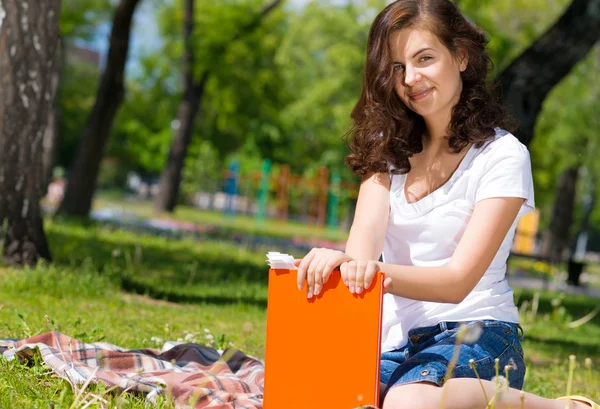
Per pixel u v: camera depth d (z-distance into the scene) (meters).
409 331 3.22
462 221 3.22
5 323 5.03
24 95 7.68
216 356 4.34
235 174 37.78
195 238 18.09
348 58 32.22
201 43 26.19
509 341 3.13
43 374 3.56
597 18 10.13
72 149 47.81
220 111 32.19
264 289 9.22
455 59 3.24
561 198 27.77
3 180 7.67
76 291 6.89
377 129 3.38
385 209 3.40
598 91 26.14
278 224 37.66
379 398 3.03
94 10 33.31
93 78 45.22
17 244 7.71
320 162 42.28
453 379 2.90
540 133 28.59
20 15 7.61
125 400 3.16
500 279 3.26
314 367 2.96
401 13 3.21
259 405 3.35
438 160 3.33
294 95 37.00
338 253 2.94
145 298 7.52
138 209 32.34
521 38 24.66
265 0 29.73
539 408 2.98
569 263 21.34
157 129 43.81
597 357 7.23
